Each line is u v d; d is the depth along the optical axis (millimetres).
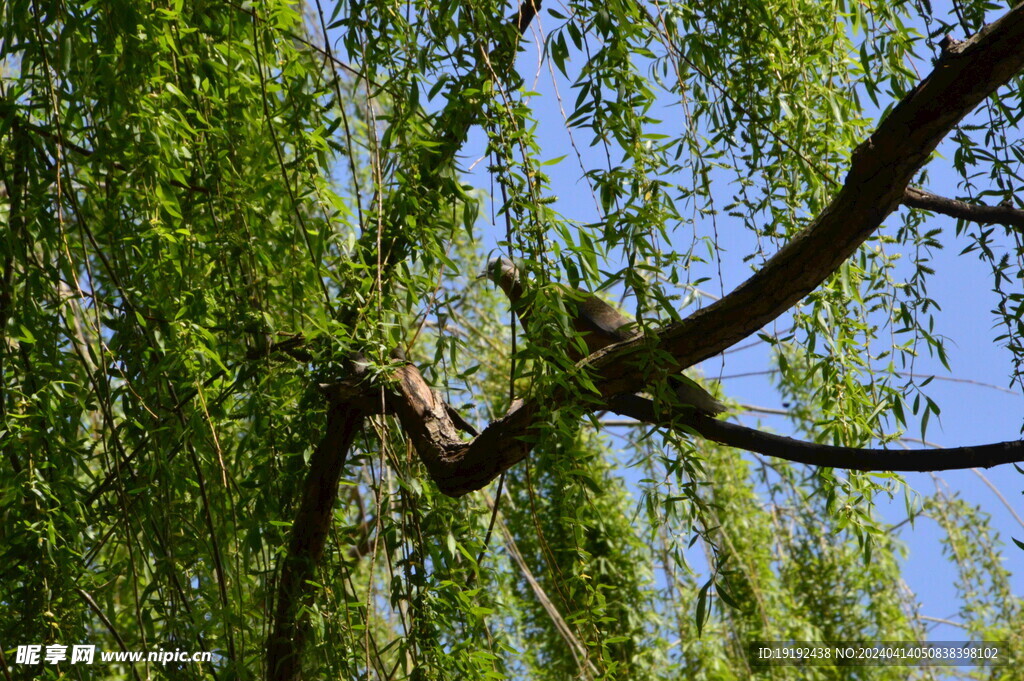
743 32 1642
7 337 1410
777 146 1637
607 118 1292
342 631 1427
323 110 1434
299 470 1524
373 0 1362
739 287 1261
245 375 1417
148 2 1339
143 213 1482
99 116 1355
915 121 1139
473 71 1331
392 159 1372
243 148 1401
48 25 1302
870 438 1538
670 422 1256
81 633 1367
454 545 1431
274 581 1417
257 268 1429
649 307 1201
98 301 1378
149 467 1340
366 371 1438
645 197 1305
